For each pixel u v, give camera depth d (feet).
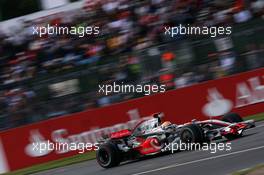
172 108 216.54
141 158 169.89
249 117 213.66
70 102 217.77
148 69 215.72
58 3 257.34
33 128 217.97
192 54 215.10
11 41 250.16
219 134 154.81
